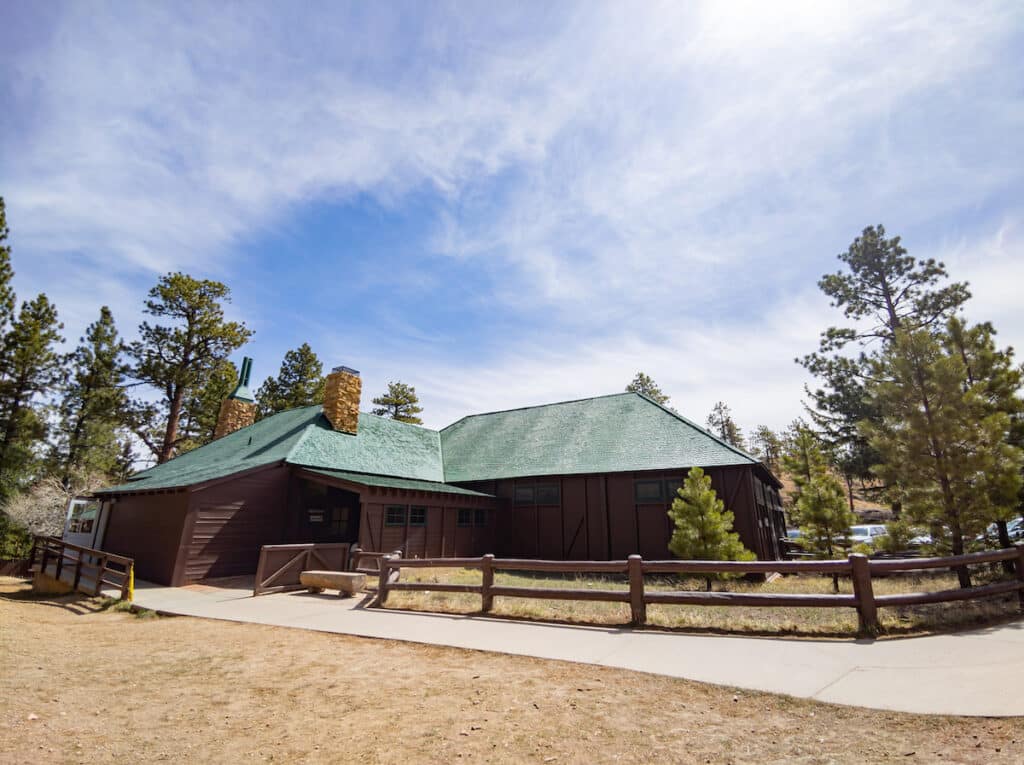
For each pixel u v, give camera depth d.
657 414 23.14
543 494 22.00
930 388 11.33
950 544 10.95
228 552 16.19
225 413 27.83
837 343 26.83
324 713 5.20
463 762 4.16
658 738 4.43
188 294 34.94
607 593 8.72
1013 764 3.68
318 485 19.42
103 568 13.20
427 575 15.81
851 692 5.14
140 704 5.47
